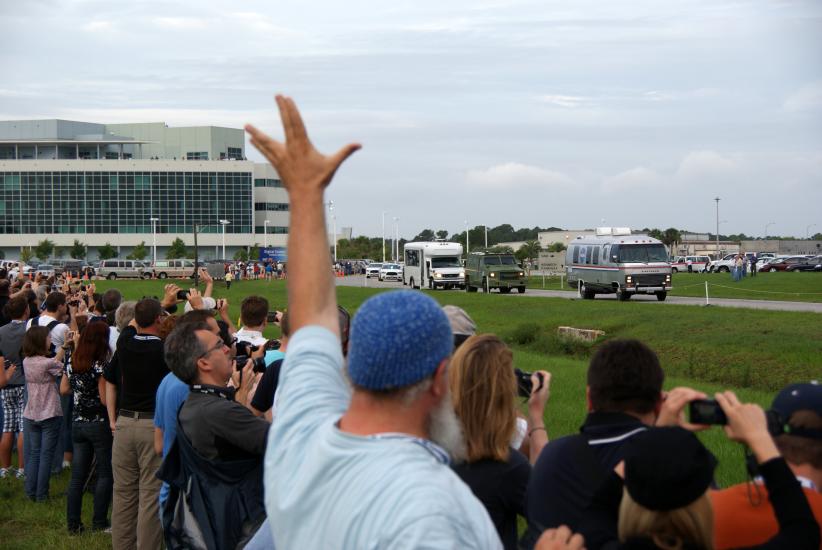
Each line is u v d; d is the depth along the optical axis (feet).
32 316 47.39
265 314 26.78
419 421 7.52
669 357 72.74
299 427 7.75
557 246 393.70
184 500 16.37
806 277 195.00
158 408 20.83
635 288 126.00
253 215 475.31
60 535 27.76
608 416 11.21
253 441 15.81
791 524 8.94
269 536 14.80
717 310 92.48
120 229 462.19
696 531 8.20
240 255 431.43
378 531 6.63
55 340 38.06
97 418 27.84
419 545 6.43
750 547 9.16
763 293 138.62
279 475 7.64
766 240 559.79
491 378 12.18
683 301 124.26
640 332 84.23
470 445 12.15
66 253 457.68
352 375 7.38
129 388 23.70
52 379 32.17
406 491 6.70
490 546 6.91
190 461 16.26
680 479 8.07
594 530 9.98
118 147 480.64
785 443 10.19
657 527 8.24
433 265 191.93
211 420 15.99
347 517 6.82
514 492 12.12
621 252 128.06
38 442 32.32
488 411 12.12
